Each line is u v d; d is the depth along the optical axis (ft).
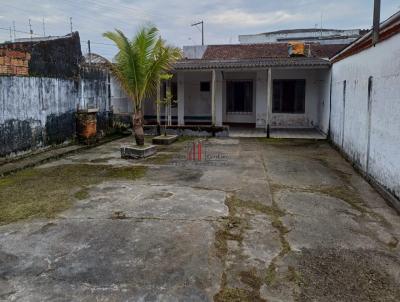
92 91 34.78
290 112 44.16
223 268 9.65
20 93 24.41
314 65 34.91
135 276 9.21
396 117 15.37
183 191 16.89
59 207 14.61
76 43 31.91
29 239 11.47
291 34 74.69
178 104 43.32
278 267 9.75
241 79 46.96
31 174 20.61
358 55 23.06
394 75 15.81
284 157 26.13
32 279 9.08
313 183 18.61
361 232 12.21
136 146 26.55
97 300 8.16
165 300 8.17
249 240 11.44
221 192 16.74
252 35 72.33
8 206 14.75
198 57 58.18
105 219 13.23
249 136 37.70
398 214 14.05
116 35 24.45
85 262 9.96
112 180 19.15
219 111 45.03
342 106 28.12
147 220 13.10
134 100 25.82
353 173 21.26
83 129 31.53
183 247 10.88
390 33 16.25
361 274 9.42
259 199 15.72
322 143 33.32
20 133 24.50
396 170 15.15
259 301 8.20
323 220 13.30
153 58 25.50
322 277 9.25
